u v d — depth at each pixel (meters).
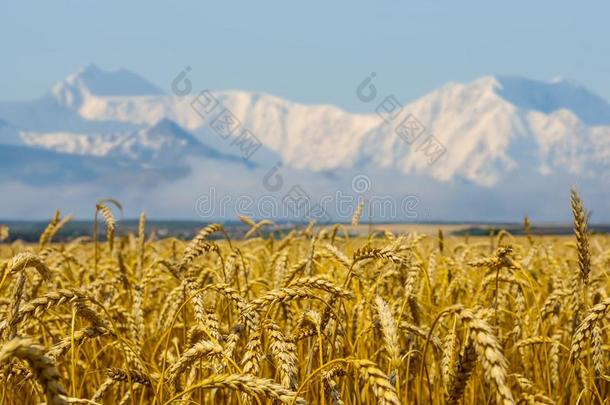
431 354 6.91
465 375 4.61
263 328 5.07
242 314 5.30
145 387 5.65
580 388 7.22
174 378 5.04
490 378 3.07
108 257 13.14
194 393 5.80
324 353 5.80
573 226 6.48
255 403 4.67
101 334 5.34
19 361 5.27
